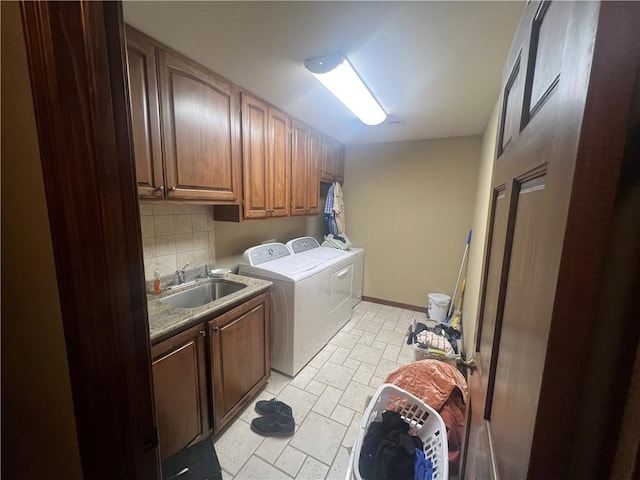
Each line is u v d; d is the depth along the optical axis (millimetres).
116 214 540
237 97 1868
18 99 502
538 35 547
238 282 2051
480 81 1715
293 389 2094
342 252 3256
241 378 1812
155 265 1838
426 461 1080
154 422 669
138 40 1263
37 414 627
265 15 1151
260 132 2113
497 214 882
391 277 3756
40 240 537
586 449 319
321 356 2545
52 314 552
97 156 502
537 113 498
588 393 311
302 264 2549
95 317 531
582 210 294
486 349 833
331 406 1923
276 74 1694
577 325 306
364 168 3744
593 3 278
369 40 1318
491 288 874
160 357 1276
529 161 514
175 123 1469
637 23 257
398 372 1558
